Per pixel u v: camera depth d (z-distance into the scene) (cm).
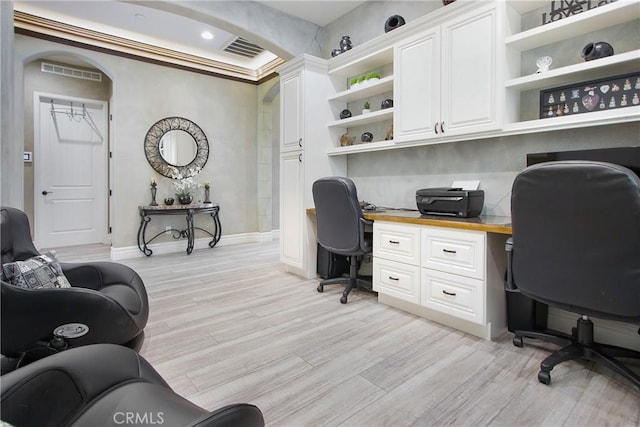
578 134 212
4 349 149
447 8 241
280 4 353
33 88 498
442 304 228
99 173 561
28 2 365
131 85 461
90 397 94
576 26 199
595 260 142
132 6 377
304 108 341
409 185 314
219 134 548
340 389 159
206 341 210
